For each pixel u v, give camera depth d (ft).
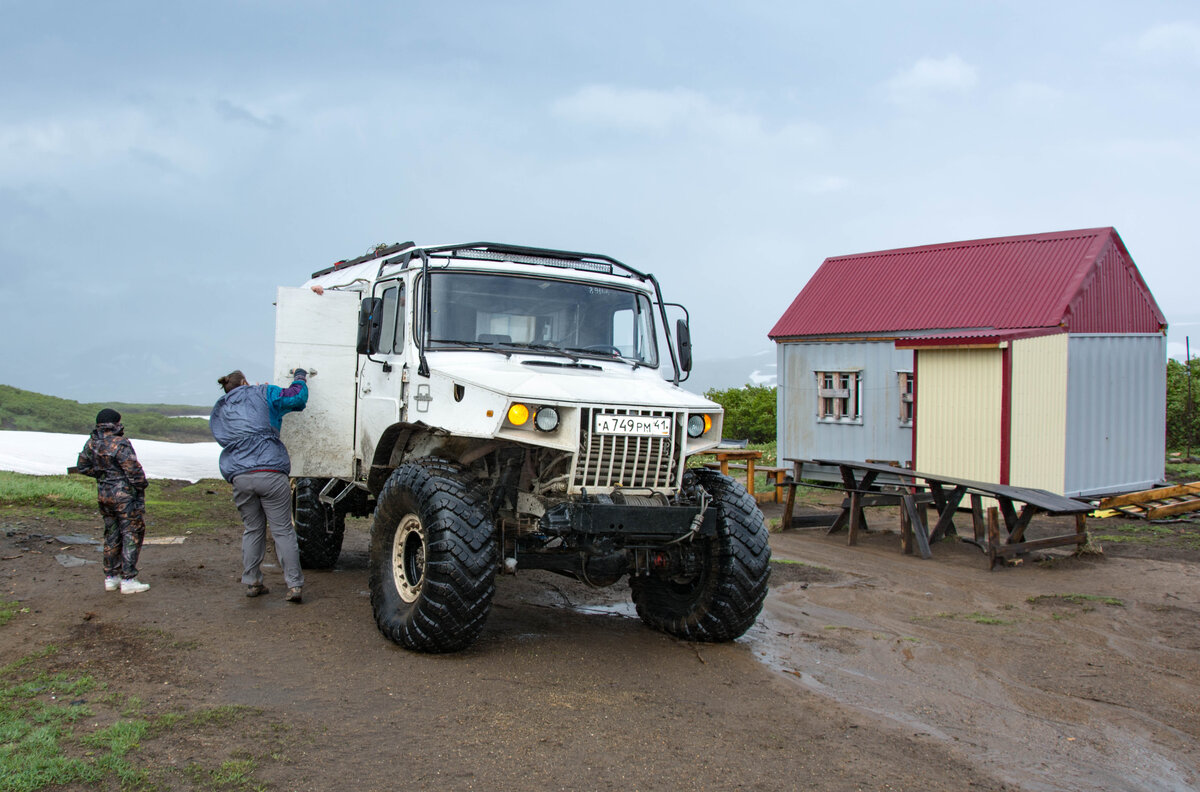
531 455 18.63
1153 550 33.30
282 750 13.00
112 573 22.03
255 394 21.79
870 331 51.60
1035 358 41.14
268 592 23.25
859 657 19.56
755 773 13.12
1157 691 17.72
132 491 22.07
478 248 21.08
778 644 20.33
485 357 20.04
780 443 57.41
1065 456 43.52
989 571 29.99
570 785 12.40
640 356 22.49
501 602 23.88
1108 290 47.52
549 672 17.37
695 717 15.28
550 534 18.31
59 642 17.54
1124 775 13.79
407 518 19.08
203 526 33.88
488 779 12.44
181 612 20.51
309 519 26.68
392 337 21.85
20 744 12.60
